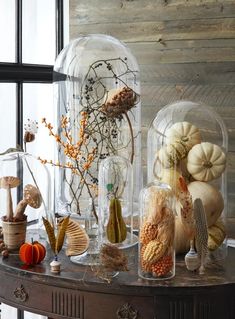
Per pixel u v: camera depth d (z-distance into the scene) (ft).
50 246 5.87
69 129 6.90
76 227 5.83
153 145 6.12
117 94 6.25
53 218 6.46
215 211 5.84
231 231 7.19
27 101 8.07
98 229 5.93
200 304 5.22
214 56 7.25
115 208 5.86
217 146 5.95
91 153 6.42
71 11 8.03
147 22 7.58
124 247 6.13
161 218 5.35
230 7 7.13
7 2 7.73
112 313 5.29
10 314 8.18
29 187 6.12
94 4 7.88
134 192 6.85
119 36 7.77
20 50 7.93
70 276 5.41
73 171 6.50
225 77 7.22
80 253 5.72
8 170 6.22
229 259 5.97
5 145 7.85
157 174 5.99
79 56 7.00
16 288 5.70
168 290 5.15
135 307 5.24
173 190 5.77
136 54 7.67
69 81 7.02
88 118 6.73
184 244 5.82
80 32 8.01
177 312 5.22
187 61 7.40
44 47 8.32
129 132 6.70
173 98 7.51
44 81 8.21
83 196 6.57
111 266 5.33
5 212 6.08
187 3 7.34
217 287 5.21
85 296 5.35
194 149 5.85
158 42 7.54
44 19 8.28
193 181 5.91
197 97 7.38
